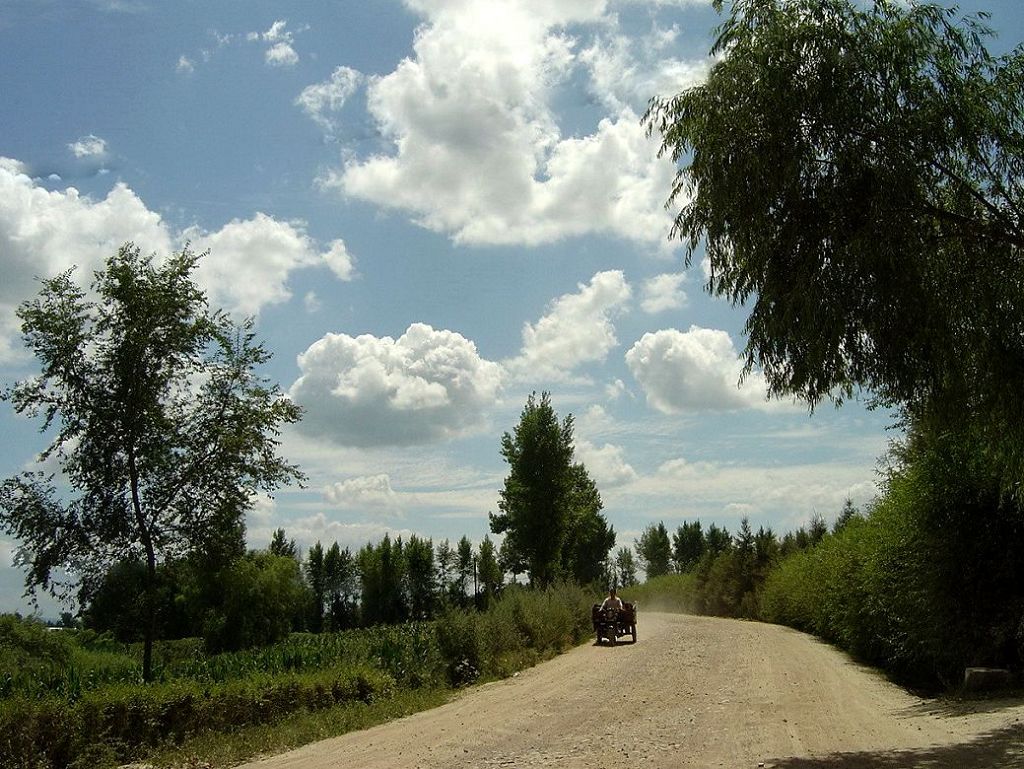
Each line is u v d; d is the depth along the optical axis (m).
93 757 12.80
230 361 18.06
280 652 24.72
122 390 16.73
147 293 17.02
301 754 13.09
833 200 9.95
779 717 13.69
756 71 10.31
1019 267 10.88
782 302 10.38
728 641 32.22
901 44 10.22
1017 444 11.44
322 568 99.94
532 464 43.34
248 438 17.36
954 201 11.02
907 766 9.36
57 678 16.80
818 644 31.11
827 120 10.00
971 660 17.09
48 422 16.70
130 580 17.70
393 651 23.38
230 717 15.59
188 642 55.59
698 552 112.25
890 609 20.28
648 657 26.38
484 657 24.20
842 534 31.53
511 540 44.84
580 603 37.75
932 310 9.97
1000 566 16.77
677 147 11.40
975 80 10.69
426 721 15.87
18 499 16.48
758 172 10.10
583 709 15.73
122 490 16.89
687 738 11.95
